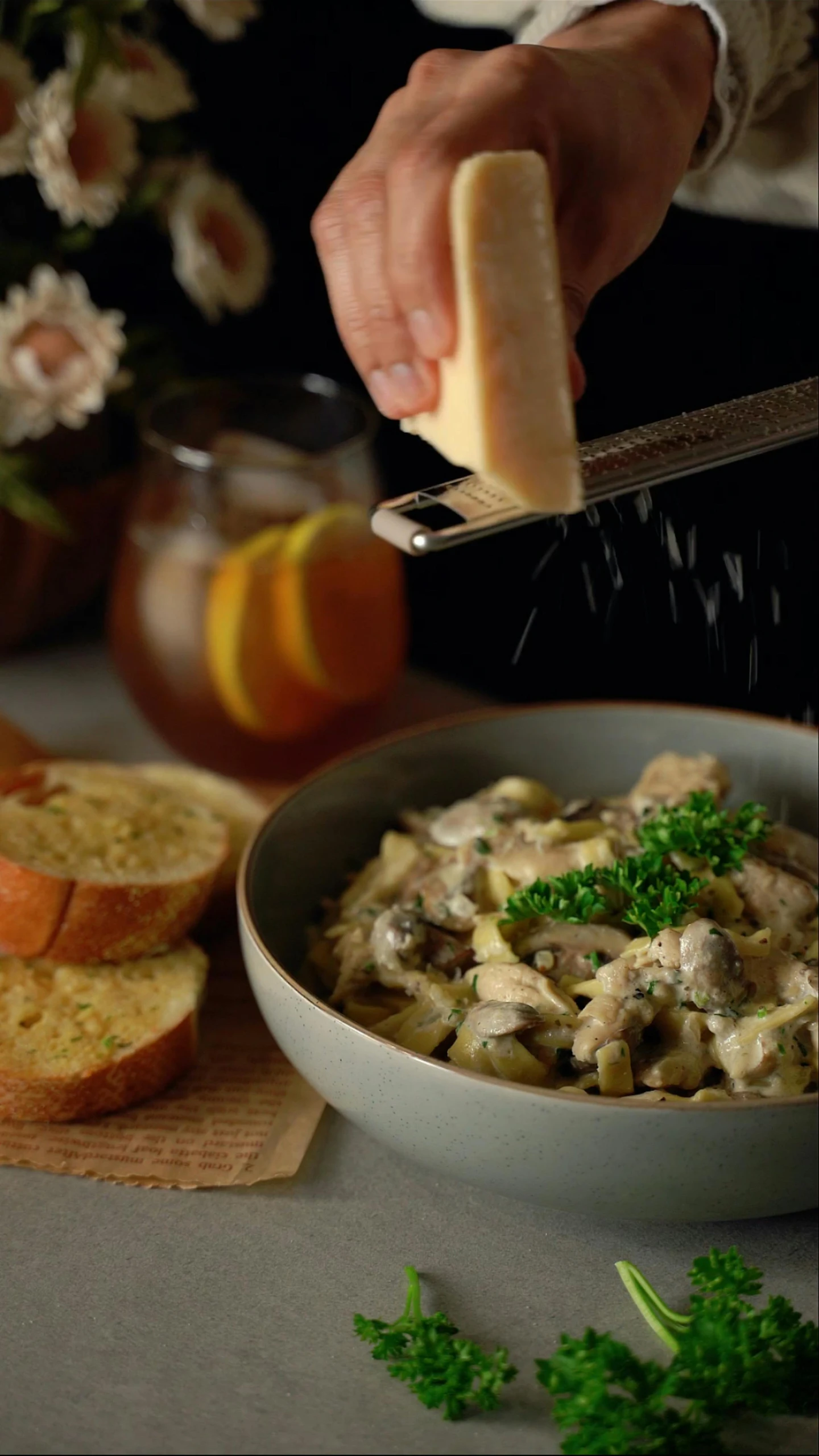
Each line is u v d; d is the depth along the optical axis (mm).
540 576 1081
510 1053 837
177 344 1221
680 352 1010
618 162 819
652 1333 820
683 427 823
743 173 955
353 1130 896
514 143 780
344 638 1020
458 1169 829
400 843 927
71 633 1186
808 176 946
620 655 1068
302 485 1015
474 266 750
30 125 1028
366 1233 855
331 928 915
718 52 880
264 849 906
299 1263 844
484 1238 853
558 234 815
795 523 988
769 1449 788
